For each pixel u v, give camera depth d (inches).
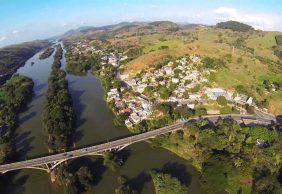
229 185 7145.7
